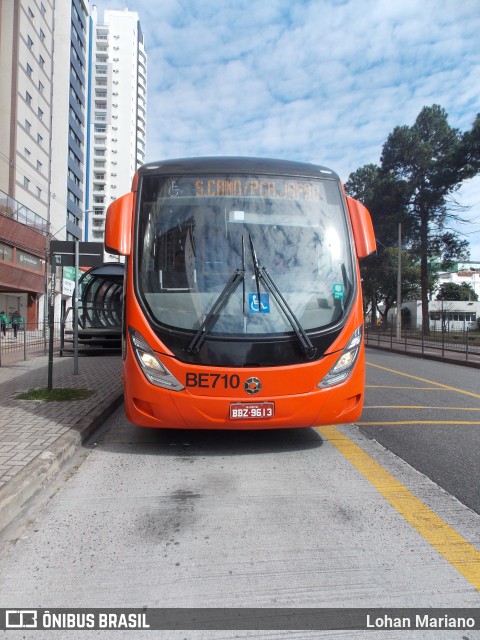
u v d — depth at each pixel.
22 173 40.25
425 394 9.55
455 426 6.59
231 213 5.11
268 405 4.58
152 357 4.64
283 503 3.88
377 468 4.75
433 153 37.97
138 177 5.29
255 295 4.79
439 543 3.23
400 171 39.38
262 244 5.02
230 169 5.28
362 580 2.80
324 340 4.77
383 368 15.07
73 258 9.59
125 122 101.75
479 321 45.69
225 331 4.65
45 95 45.25
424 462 4.97
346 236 5.30
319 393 4.68
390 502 3.91
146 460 4.98
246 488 4.20
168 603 2.60
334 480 4.41
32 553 3.10
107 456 5.12
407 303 58.00
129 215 5.08
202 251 4.95
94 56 100.94
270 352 4.64
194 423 4.62
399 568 2.92
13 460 4.45
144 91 112.81
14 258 29.92
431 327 42.62
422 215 38.66
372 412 7.55
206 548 3.16
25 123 40.75
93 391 8.34
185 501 3.93
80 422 6.00
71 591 2.70
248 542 3.24
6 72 38.53
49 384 8.19
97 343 15.73
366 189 44.25
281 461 4.95
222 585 2.75
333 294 4.99
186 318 4.69
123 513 3.71
